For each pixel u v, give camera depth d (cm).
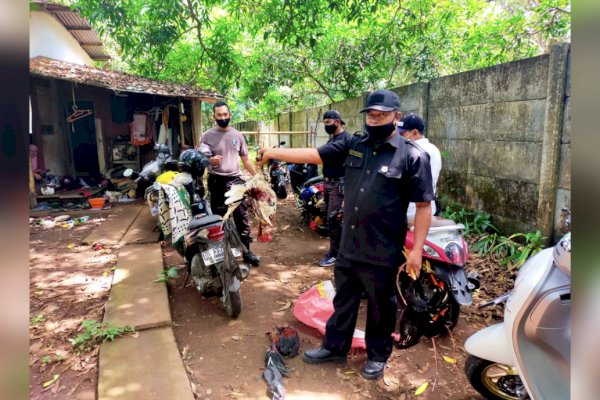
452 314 288
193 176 407
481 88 463
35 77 793
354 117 764
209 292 336
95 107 854
